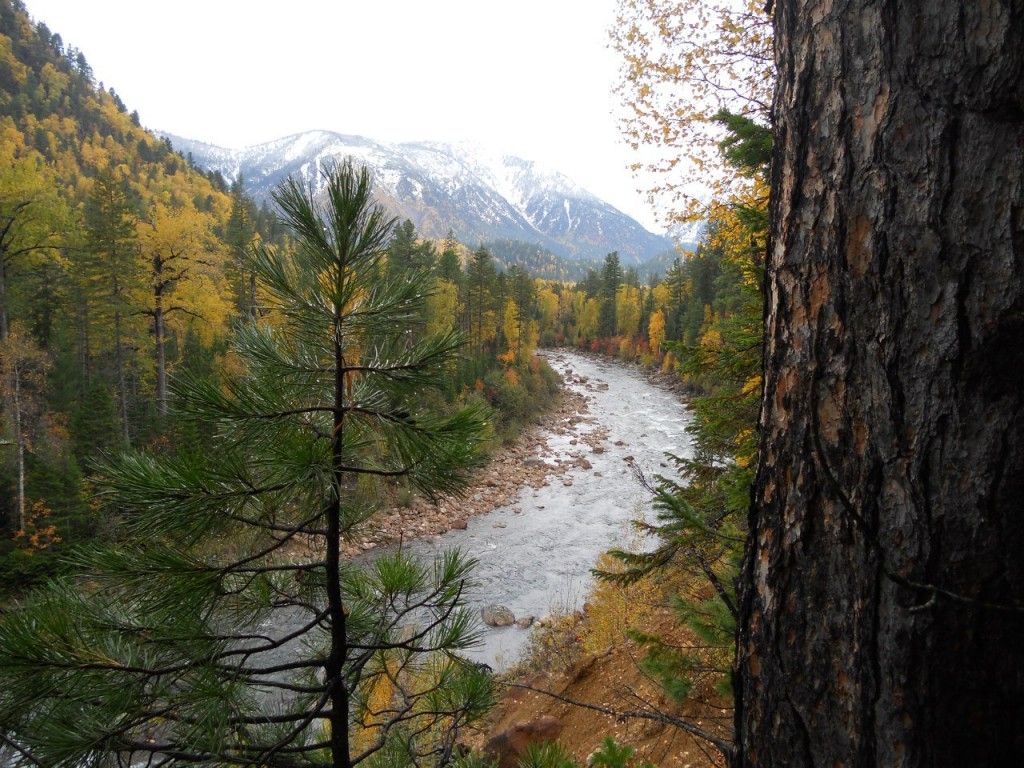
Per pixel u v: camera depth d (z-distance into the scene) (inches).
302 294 71.6
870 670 50.8
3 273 785.6
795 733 57.7
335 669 83.2
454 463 75.7
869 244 53.3
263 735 89.4
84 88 4092.0
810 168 60.6
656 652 157.9
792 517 60.0
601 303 3065.9
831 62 58.4
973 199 47.5
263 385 74.4
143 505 66.7
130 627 71.1
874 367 52.3
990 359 46.3
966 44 48.2
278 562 89.9
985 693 45.9
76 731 61.3
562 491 997.8
